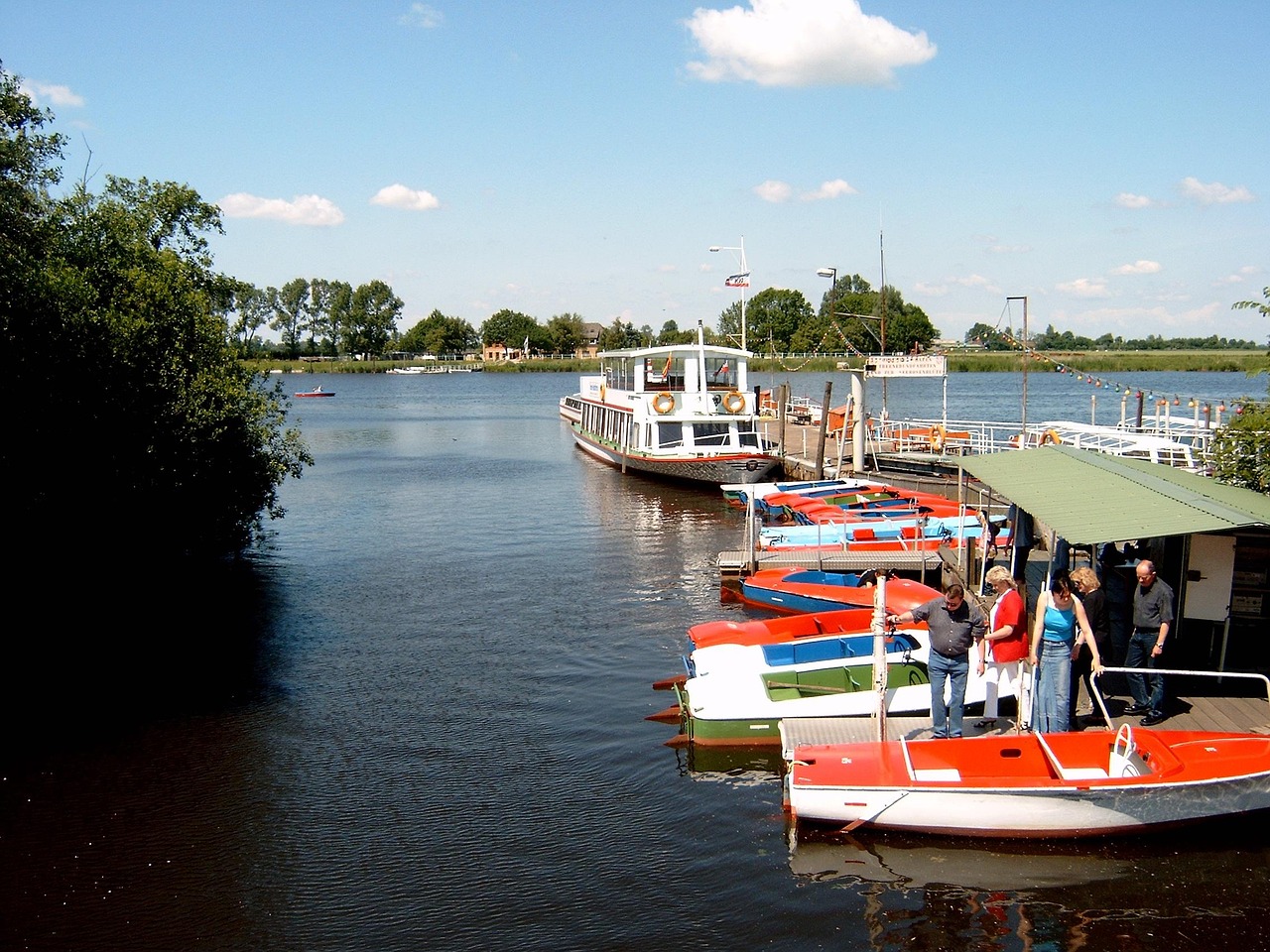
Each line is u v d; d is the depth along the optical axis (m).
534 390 145.12
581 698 15.80
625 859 10.70
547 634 19.45
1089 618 12.05
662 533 30.59
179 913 9.80
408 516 34.31
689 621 20.23
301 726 14.71
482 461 52.31
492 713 15.18
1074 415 71.50
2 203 20.44
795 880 10.11
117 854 10.96
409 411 99.38
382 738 14.24
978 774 11.05
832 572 21.75
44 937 9.41
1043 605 11.31
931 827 10.59
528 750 13.76
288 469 27.42
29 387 18.25
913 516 25.42
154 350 21.95
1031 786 10.12
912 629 14.98
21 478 18.20
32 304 18.47
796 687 13.76
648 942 9.15
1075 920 9.22
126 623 20.45
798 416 58.91
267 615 21.06
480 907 9.83
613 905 9.78
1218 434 17.84
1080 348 132.75
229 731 14.54
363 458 54.09
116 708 15.50
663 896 9.91
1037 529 22.42
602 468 48.19
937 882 9.94
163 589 23.44
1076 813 10.20
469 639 19.16
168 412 21.75
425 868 10.62
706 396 39.47
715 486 39.50
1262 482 16.58
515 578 24.44
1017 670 12.91
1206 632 12.71
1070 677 11.19
